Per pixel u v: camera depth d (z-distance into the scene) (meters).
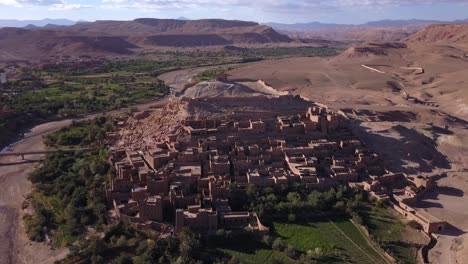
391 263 100.00
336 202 121.25
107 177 128.88
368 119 186.88
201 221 107.00
